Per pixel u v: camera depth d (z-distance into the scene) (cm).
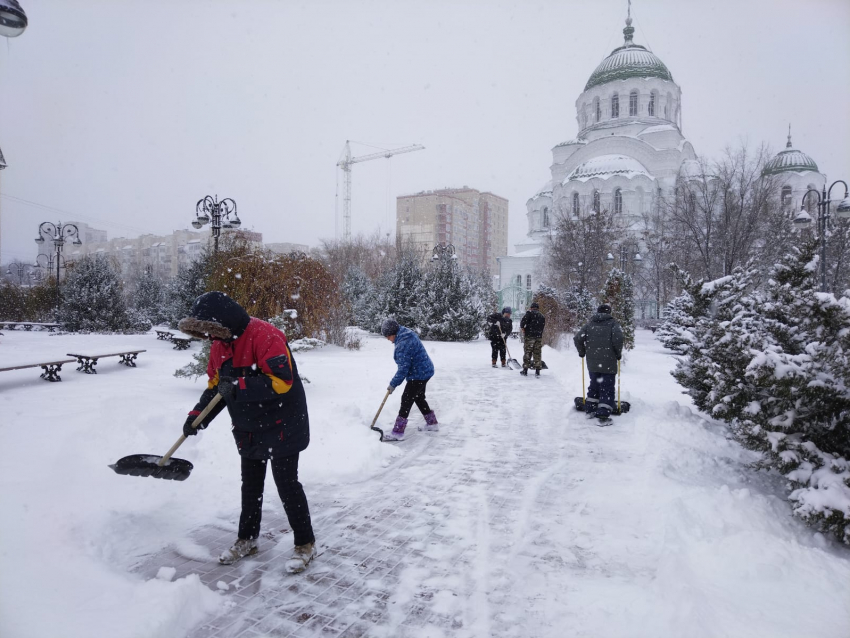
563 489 451
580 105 5216
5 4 431
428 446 589
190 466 334
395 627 259
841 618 256
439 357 1541
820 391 360
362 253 5788
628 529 370
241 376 304
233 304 306
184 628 255
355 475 482
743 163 2555
